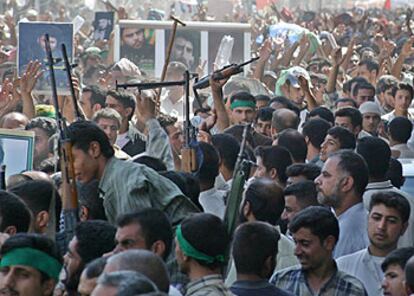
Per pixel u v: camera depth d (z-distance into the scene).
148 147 17.36
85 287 10.41
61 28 22.97
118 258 10.09
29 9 48.03
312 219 13.09
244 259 12.23
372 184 16.31
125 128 21.30
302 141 18.64
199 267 11.84
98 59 30.41
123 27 30.59
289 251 14.02
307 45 33.44
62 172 13.75
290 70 26.61
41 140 19.84
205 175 15.91
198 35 30.47
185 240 11.82
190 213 13.37
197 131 18.00
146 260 10.09
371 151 16.22
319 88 27.03
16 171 17.48
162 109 25.19
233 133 19.48
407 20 45.81
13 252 11.11
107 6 39.38
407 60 38.03
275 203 14.21
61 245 13.28
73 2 51.31
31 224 13.00
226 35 30.45
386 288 12.52
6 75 27.84
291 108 23.12
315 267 13.15
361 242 14.83
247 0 56.09
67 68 15.87
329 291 13.13
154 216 12.11
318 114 22.45
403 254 12.46
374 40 43.06
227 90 26.47
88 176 13.79
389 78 26.89
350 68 34.97
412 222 15.41
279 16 50.91
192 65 30.47
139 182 13.59
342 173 14.91
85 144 13.69
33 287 11.12
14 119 20.36
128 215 12.09
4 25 39.59
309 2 62.38
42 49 22.95
